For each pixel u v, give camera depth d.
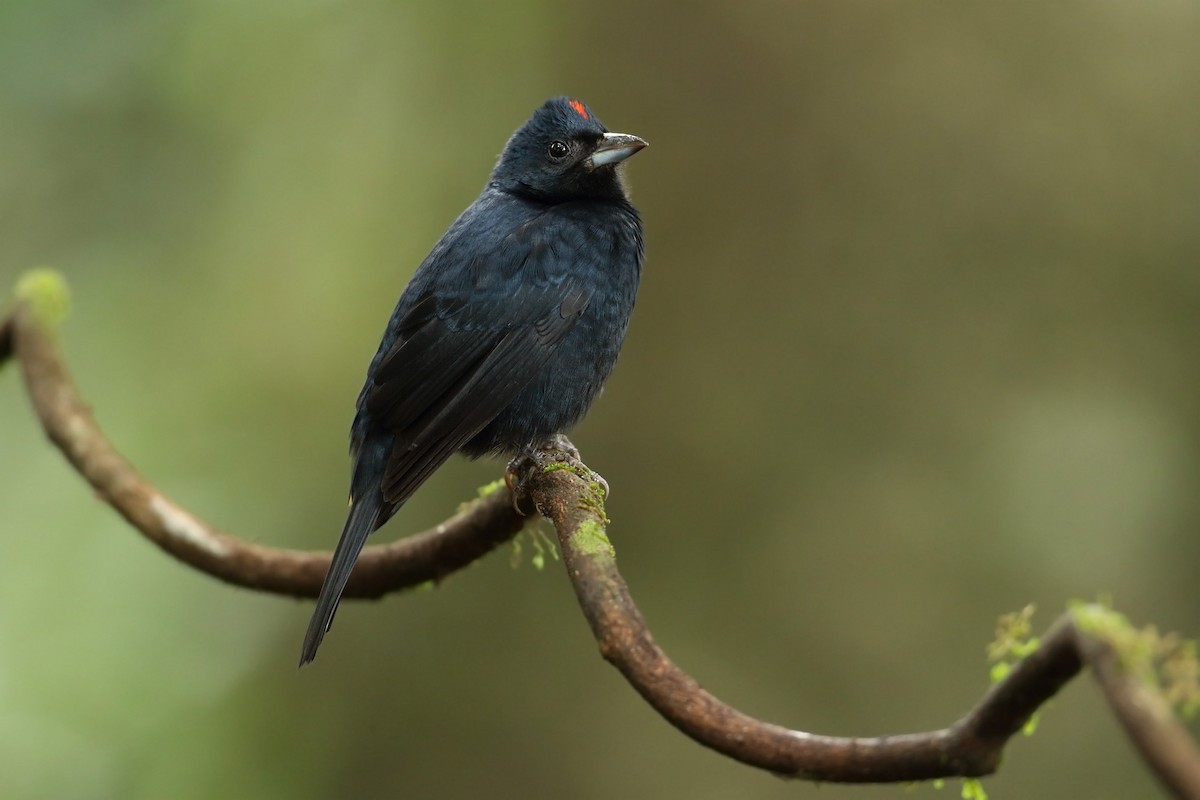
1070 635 3.61
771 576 12.54
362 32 14.59
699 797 12.45
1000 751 4.07
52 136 14.48
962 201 12.65
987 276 12.65
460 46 14.16
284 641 13.84
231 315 14.98
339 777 13.20
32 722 13.71
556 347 8.57
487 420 8.37
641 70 13.02
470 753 12.91
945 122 12.64
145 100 14.51
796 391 12.69
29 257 14.61
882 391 12.62
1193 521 12.43
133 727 13.78
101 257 14.78
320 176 14.77
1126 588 12.33
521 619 13.08
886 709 12.21
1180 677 3.34
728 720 4.45
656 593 12.65
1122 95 12.61
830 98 12.70
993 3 12.60
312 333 14.86
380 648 13.33
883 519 12.47
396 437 8.19
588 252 8.73
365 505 7.64
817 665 12.35
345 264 14.76
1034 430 12.52
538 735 12.80
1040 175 12.59
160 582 14.44
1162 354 12.59
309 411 14.68
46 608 14.29
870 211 12.69
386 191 14.59
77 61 14.31
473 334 8.42
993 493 12.45
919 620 12.32
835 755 4.29
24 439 14.88
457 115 14.29
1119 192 12.62
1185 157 12.54
